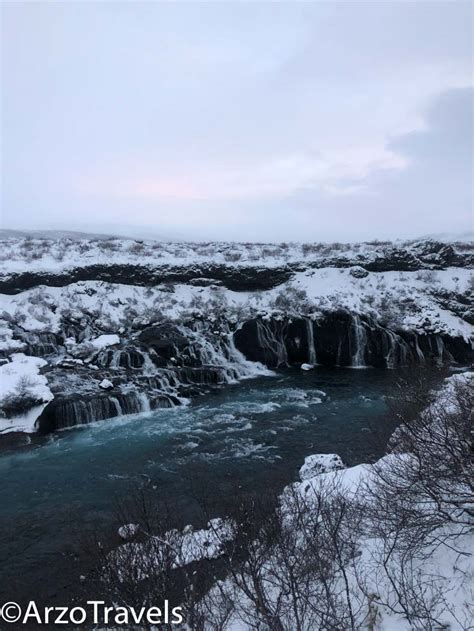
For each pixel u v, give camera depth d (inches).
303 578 244.5
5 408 678.5
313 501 320.8
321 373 1019.9
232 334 1101.7
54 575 354.6
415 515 276.5
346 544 274.2
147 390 802.8
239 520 305.9
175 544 276.1
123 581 247.4
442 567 265.0
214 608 245.9
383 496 327.9
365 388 887.1
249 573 251.4
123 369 879.7
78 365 868.6
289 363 1110.4
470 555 263.0
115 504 466.6
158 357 930.7
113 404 739.4
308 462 506.9
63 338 1000.9
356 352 1084.5
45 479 532.7
